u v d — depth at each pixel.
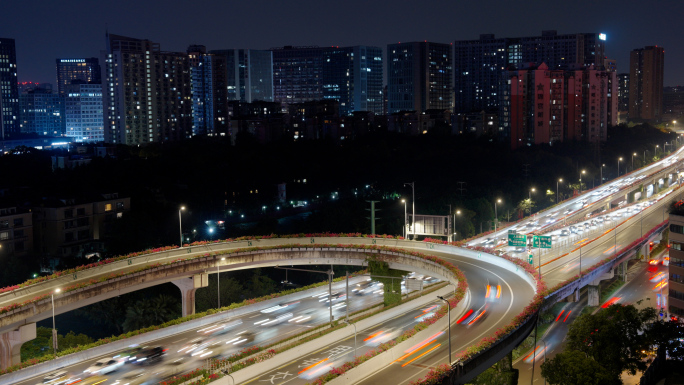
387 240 162.00
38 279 121.56
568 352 100.25
